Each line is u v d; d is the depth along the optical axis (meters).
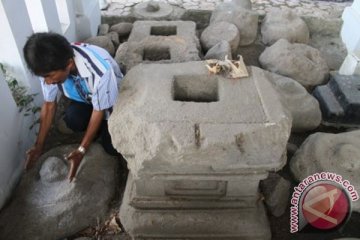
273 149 1.34
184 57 2.51
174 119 1.36
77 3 2.85
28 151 1.82
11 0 1.76
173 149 1.29
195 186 1.57
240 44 3.24
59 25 2.51
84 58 1.53
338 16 3.52
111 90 1.57
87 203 1.73
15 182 1.84
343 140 1.98
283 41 2.80
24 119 1.97
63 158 1.84
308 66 2.61
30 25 2.02
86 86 1.66
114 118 1.42
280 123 1.35
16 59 1.90
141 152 1.33
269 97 1.48
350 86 2.40
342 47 3.34
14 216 1.65
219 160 1.31
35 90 2.11
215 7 3.58
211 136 1.29
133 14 3.49
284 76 2.58
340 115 2.35
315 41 3.42
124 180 1.98
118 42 3.05
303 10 3.63
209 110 1.41
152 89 1.52
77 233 1.72
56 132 2.26
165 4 3.65
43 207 1.66
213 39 2.92
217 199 1.62
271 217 1.81
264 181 1.83
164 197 1.62
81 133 2.23
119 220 1.76
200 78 1.63
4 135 1.71
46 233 1.63
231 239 1.67
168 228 1.64
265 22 3.30
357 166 1.80
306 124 2.28
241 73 1.61
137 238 1.66
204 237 1.66
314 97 2.54
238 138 1.31
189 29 2.98
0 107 1.66
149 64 1.74
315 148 1.95
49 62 1.31
